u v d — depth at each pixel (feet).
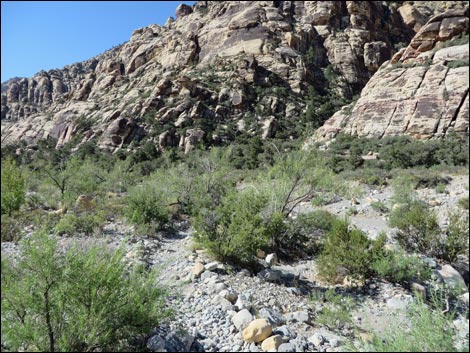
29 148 173.47
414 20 244.42
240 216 23.07
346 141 111.75
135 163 111.45
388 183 60.85
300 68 189.78
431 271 22.03
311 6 234.38
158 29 294.05
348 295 19.38
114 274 10.83
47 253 10.46
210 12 258.16
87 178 53.52
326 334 14.33
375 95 122.01
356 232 22.52
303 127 147.13
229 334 13.64
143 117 162.91
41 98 372.38
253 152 106.52
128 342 11.62
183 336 12.39
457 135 96.22
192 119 157.28
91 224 28.99
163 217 32.24
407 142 99.04
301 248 27.27
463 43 122.42
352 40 214.28
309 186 32.48
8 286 10.15
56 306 10.56
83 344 10.59
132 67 255.70
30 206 39.65
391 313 16.93
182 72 207.31
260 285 19.38
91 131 165.78
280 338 13.03
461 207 39.63
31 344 9.84
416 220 27.02
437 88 108.58
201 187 41.52
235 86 175.22
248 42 207.10
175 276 19.44
